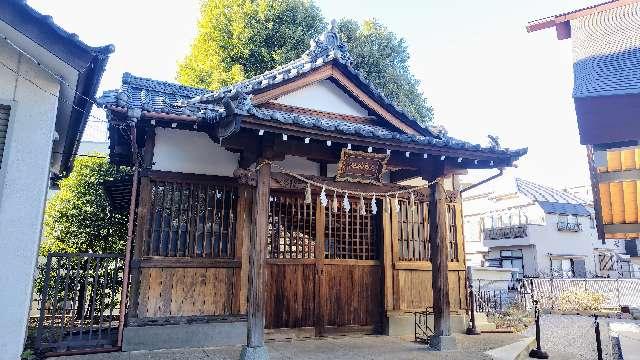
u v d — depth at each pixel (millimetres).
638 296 19625
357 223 9305
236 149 6793
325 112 9477
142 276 6996
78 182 10984
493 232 34469
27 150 5543
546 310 19328
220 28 18812
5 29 5277
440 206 7961
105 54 5359
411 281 9508
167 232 7328
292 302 8305
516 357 7379
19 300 5254
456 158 7867
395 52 20062
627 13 9383
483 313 10602
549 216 31844
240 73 17000
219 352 6727
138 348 6723
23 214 5406
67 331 7691
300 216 8695
